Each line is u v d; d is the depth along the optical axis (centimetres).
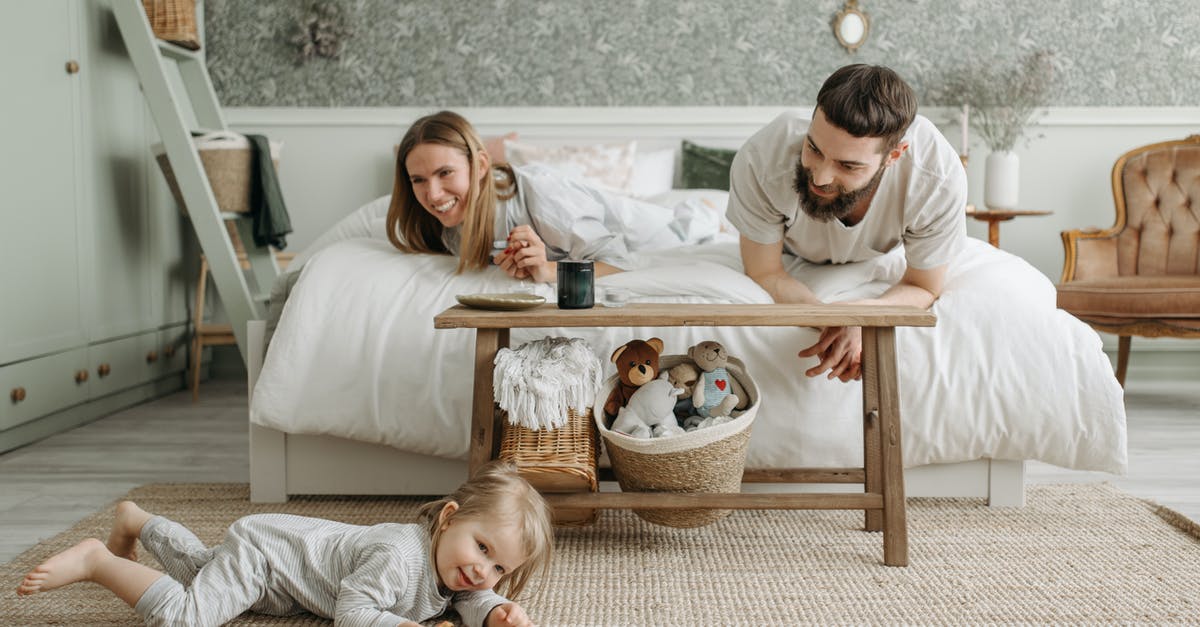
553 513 162
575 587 149
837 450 183
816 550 168
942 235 179
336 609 124
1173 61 386
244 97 387
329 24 381
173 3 315
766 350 183
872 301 173
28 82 261
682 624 135
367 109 386
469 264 196
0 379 246
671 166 380
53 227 273
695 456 156
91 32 296
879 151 152
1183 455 251
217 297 386
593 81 387
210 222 300
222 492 209
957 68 385
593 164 367
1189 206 353
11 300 252
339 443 196
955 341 182
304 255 253
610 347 184
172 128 297
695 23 385
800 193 167
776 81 387
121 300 315
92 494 209
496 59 386
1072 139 389
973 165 390
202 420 299
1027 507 196
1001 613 139
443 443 187
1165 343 391
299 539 132
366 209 256
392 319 189
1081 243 355
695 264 194
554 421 154
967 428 182
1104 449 181
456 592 132
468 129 191
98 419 300
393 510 193
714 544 172
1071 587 150
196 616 126
